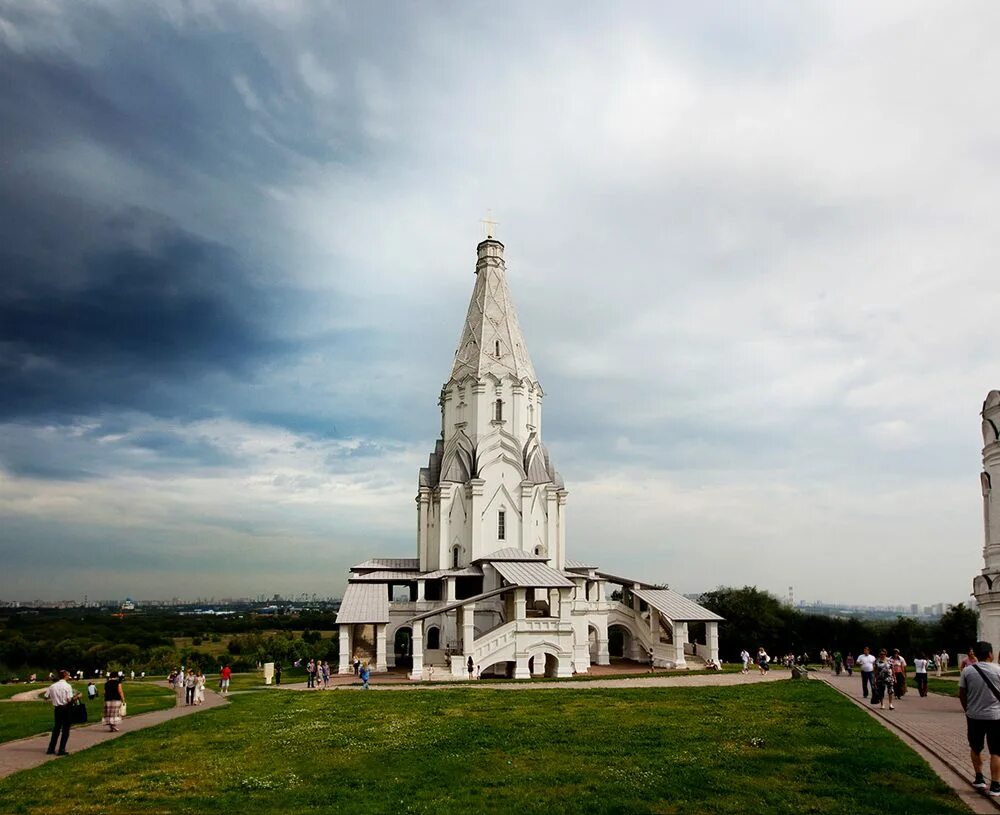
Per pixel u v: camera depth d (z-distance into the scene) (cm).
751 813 1528
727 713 3008
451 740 2491
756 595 10231
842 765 1902
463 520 7806
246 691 4831
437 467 8331
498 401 8088
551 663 6631
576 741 2416
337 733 2741
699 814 1532
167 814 1636
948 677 4816
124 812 1659
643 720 2883
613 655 9538
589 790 1758
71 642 14300
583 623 6881
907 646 9881
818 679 4566
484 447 7900
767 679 5216
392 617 7450
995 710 1558
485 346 8225
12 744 2577
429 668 6197
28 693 4791
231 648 14638
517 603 6266
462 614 6253
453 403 8325
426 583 7806
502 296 8544
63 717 2394
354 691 4566
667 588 7556
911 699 3359
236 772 2064
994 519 4569
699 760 2034
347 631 6481
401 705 3641
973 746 1616
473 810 1609
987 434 4666
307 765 2147
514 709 3362
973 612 9150
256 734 2773
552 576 6506
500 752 2255
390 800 1712
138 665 11231
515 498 7838
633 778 1850
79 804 1727
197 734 2795
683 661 6712
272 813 1623
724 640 9788
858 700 3350
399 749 2361
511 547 7681
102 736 2772
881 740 2231
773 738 2327
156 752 2400
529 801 1672
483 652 6100
